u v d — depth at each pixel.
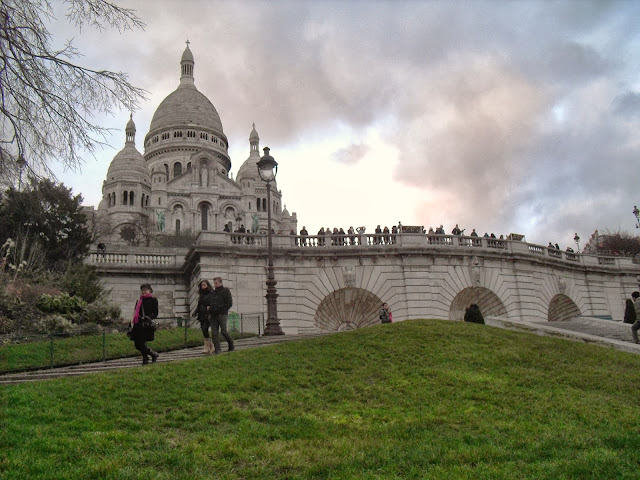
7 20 14.10
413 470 9.78
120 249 39.09
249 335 27.08
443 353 17.69
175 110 135.62
